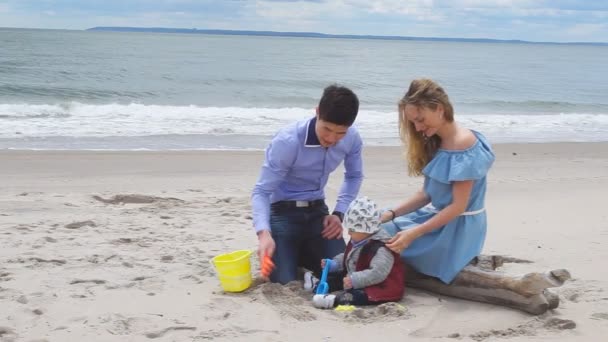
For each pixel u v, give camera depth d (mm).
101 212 6906
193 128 14953
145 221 6477
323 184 4652
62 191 8273
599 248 5590
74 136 13219
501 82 38812
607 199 8070
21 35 103562
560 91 33438
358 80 35125
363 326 3682
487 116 19906
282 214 4625
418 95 3979
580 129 17312
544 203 7773
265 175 4445
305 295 4285
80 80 28172
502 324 3725
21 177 9156
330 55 68250
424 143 4227
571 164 11367
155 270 4715
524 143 13867
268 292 4191
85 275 4551
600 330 3658
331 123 4082
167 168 10094
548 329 3668
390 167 10625
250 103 22500
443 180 4086
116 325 3611
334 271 4375
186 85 28078
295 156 4418
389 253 4066
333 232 4609
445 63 61406
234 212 7066
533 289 3832
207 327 3617
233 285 4168
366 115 18172
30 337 3453
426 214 4406
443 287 4242
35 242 5469
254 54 63312
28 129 13828
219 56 55250
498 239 5910
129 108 18031
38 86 24438
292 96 24938
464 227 4148
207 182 9109
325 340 3469
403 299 4188
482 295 4070
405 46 140625
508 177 9836
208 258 5098
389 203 7875
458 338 3541
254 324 3676
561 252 5441
